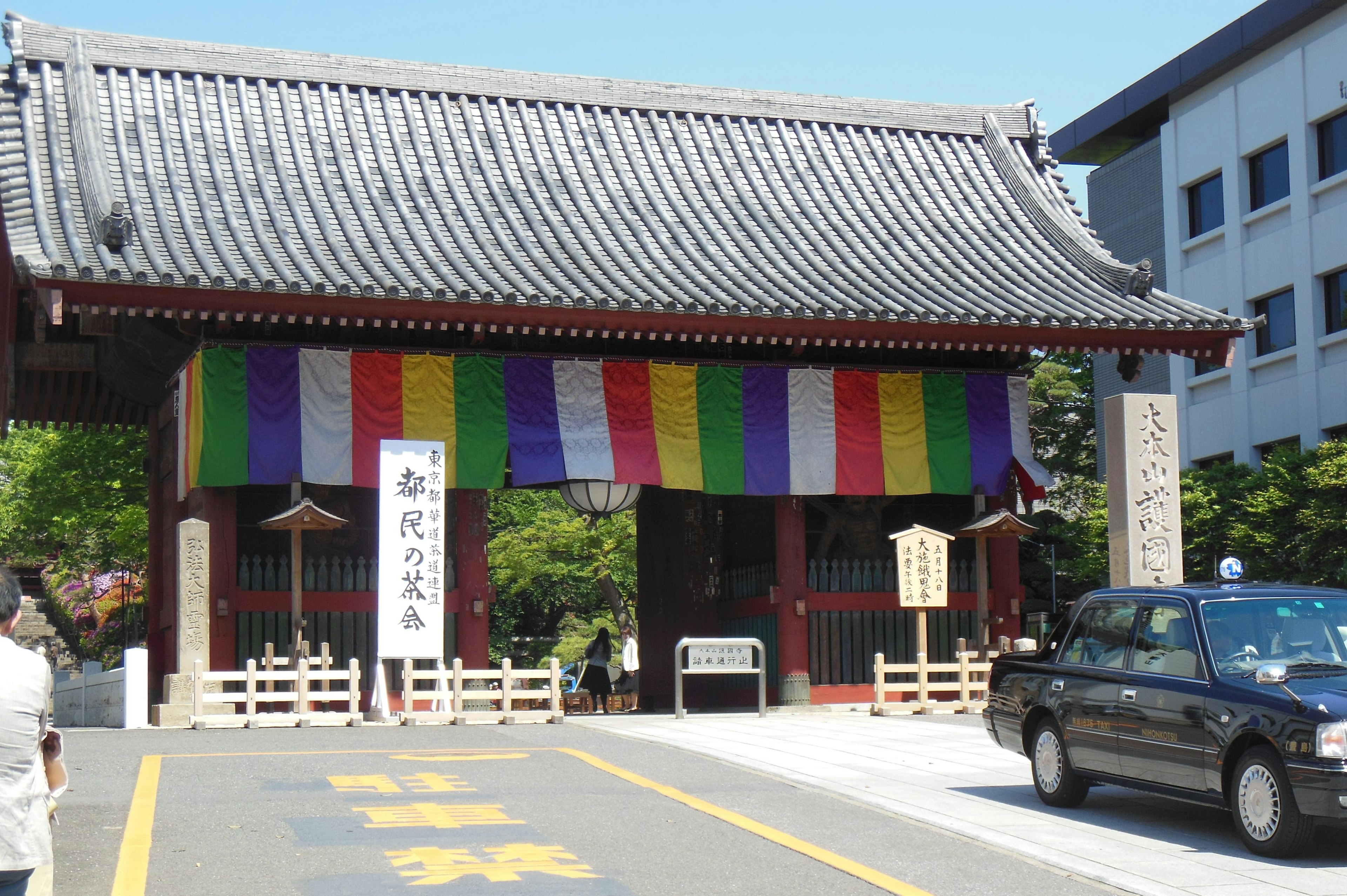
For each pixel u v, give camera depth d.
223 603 20.41
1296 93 32.59
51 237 19.22
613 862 8.98
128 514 31.86
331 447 20.62
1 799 5.76
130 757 13.46
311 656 21.16
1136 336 22.56
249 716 17.84
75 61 23.45
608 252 22.44
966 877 8.80
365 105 24.86
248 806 10.75
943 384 23.48
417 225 22.27
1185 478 29.77
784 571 22.89
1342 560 25.84
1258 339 34.31
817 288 22.11
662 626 26.89
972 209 26.53
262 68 24.81
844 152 27.19
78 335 25.12
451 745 14.91
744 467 22.41
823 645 23.31
